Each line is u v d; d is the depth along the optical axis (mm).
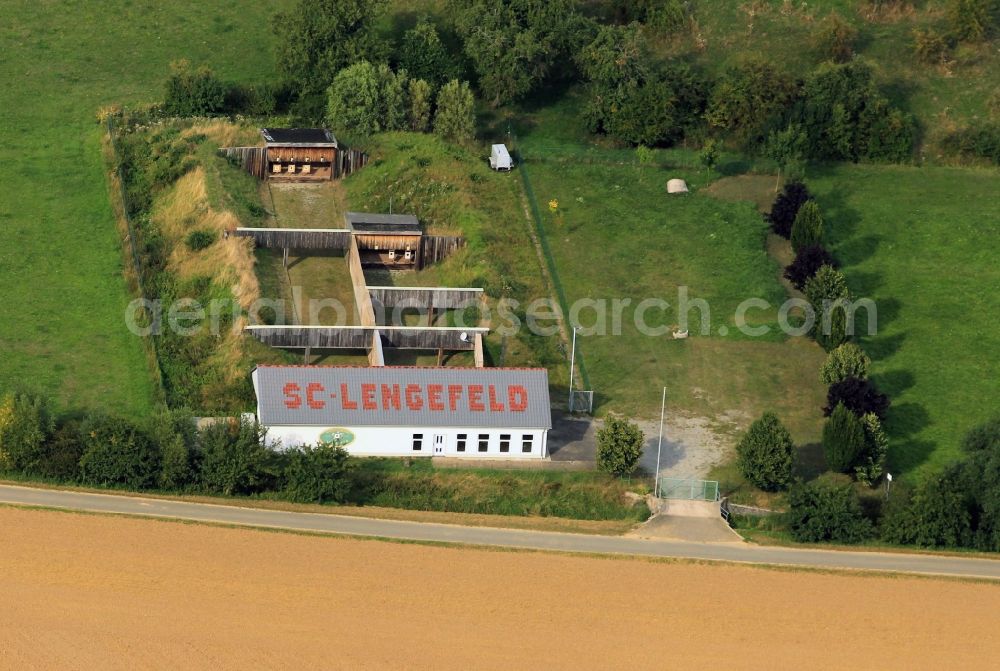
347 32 145500
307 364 114062
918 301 126125
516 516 102000
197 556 93938
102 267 125250
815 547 100000
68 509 98312
